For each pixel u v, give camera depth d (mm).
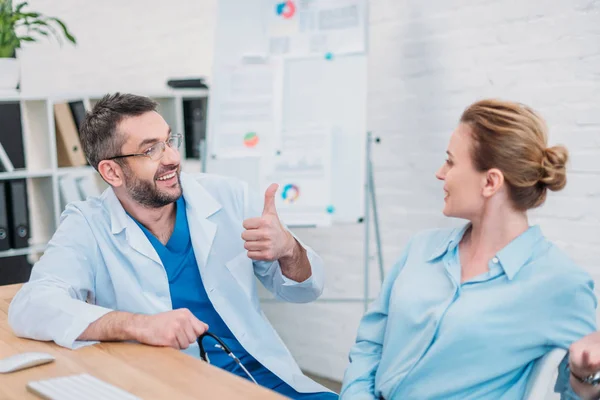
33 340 1464
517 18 2469
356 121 2668
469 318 1279
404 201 2885
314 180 2699
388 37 2887
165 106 3396
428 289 1387
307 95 2754
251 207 1858
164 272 1711
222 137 2857
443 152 2729
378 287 3006
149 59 3920
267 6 2842
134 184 1657
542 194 1307
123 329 1392
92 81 4270
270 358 1732
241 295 1775
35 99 2996
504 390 1278
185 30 3705
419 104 2799
